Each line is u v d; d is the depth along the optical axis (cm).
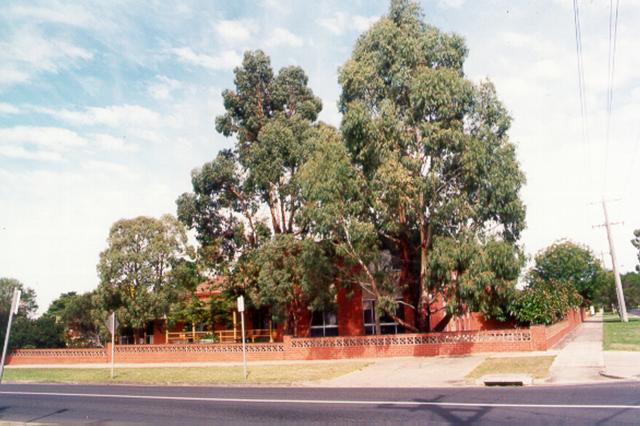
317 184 2439
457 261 2352
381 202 2423
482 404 1252
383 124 2420
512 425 1013
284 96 3412
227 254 3466
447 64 2570
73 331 4122
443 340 2506
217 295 3734
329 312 3534
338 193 2434
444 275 2381
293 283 2942
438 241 2375
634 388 1373
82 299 3972
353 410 1276
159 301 3195
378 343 2617
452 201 2364
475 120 2483
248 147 3425
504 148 2439
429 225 2491
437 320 3466
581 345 2570
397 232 2623
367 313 3516
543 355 2234
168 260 3316
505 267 2319
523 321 2991
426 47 2548
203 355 2947
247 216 3419
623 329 3828
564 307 3195
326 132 2691
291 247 2905
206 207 3419
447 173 2456
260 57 3459
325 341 2716
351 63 2584
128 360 3116
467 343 2464
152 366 2889
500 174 2388
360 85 2541
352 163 2522
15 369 3112
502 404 1236
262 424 1160
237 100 3450
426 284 2448
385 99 2489
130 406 1552
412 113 2452
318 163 2502
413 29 2603
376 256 2606
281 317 3100
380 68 2581
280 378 2048
